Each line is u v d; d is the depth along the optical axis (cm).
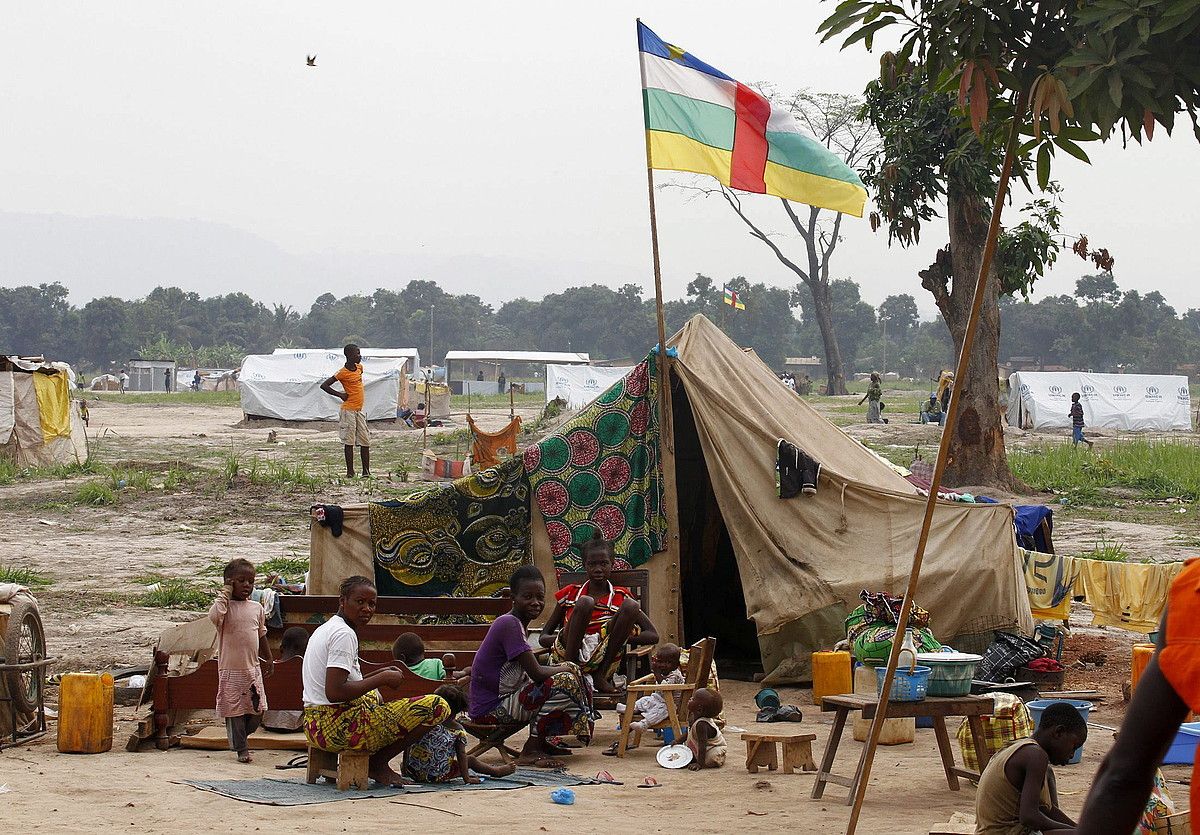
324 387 2723
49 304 17338
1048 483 2784
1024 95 615
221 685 859
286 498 2469
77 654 1248
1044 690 1059
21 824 651
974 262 2569
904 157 2250
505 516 1180
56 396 2967
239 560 873
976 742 767
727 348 1288
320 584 1175
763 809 718
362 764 764
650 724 921
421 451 3750
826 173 1124
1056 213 2523
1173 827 587
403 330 16912
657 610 1173
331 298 19088
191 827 652
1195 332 18725
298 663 936
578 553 1173
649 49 1127
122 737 918
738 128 1128
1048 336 14338
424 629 1014
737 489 1177
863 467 1261
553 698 876
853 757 887
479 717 870
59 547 1964
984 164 2241
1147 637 1378
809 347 16350
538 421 4734
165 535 2102
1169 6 599
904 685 744
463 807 714
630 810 714
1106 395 5122
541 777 815
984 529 1157
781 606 1140
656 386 1192
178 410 6756
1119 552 1795
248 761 854
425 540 1177
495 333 17800
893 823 680
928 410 5147
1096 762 846
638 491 1184
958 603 1130
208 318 17562
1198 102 641
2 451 2859
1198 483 2755
